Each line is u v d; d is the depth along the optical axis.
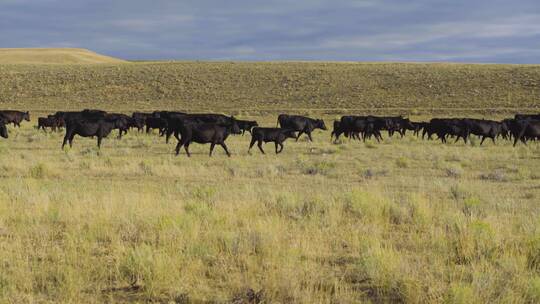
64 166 19.69
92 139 35.69
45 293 6.35
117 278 6.86
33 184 14.33
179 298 6.23
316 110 72.00
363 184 16.11
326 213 10.72
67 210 10.58
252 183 16.25
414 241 8.67
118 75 96.75
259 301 6.08
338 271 7.36
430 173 18.77
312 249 8.32
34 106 81.69
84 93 88.50
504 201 12.67
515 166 20.44
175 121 31.34
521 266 7.21
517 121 32.66
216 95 84.75
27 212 10.47
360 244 8.42
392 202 11.54
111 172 18.30
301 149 29.03
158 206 10.91
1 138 35.41
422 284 6.63
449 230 9.40
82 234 8.95
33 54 166.12
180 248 7.98
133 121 42.75
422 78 86.25
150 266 6.86
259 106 77.50
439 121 36.81
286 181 16.70
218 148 28.97
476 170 19.89
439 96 76.06
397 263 7.16
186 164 21.22
